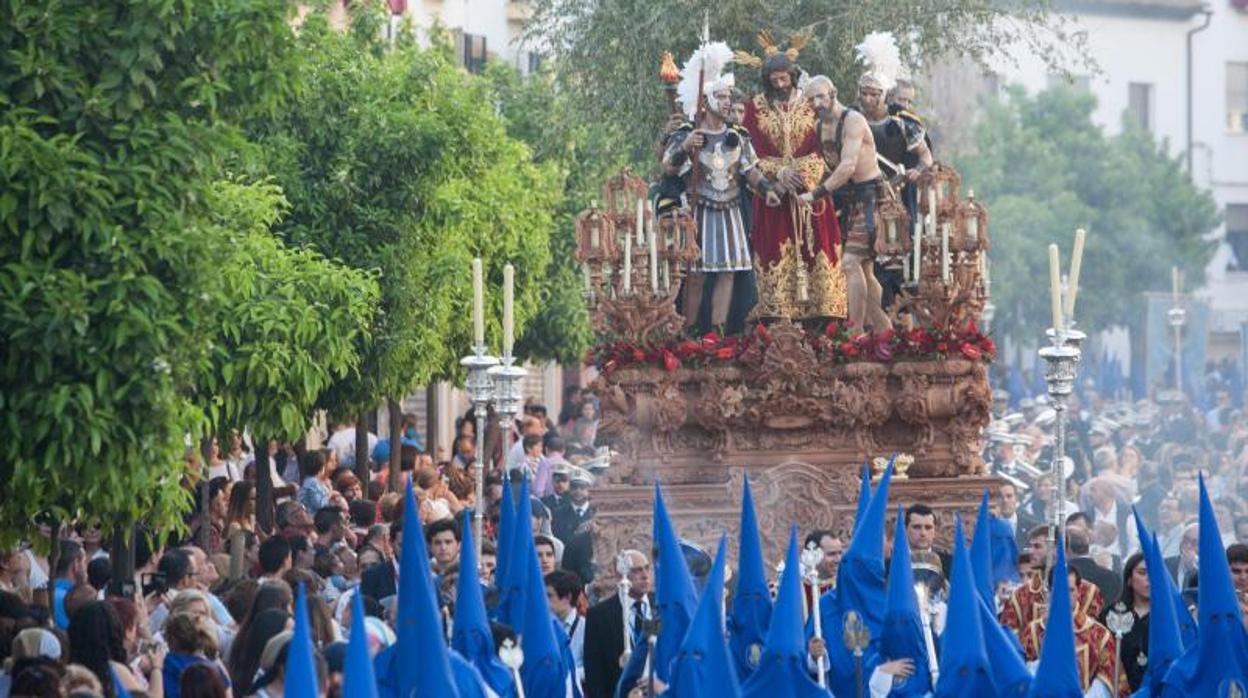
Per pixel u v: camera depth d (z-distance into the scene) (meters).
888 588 25.45
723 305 38.12
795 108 37.91
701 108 37.75
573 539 36.00
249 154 25.98
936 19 51.62
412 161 42.97
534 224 54.38
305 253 37.19
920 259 37.44
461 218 44.91
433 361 44.81
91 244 24.28
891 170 38.38
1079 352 30.00
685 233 37.09
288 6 25.80
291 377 36.03
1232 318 102.50
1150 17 119.94
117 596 25.92
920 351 36.75
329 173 42.47
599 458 44.47
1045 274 100.81
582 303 60.16
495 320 52.31
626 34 51.00
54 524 26.77
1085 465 49.53
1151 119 120.50
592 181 60.84
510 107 61.88
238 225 35.50
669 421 36.38
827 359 36.66
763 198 37.78
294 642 19.25
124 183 24.48
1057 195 103.19
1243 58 121.81
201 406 31.38
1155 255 104.62
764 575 26.02
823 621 26.31
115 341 24.09
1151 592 25.80
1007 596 29.59
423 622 21.50
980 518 27.70
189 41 25.11
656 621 24.36
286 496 41.75
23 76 24.41
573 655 27.84
